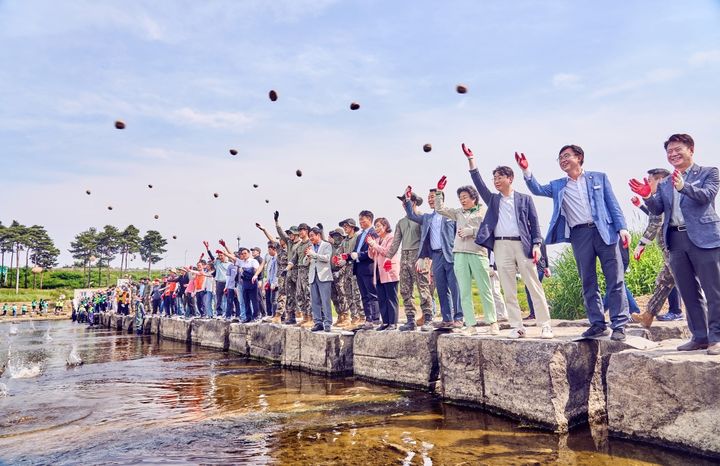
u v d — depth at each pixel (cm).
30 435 433
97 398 603
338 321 832
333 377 715
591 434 383
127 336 1784
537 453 337
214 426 446
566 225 443
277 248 1027
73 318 3647
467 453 340
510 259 483
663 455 323
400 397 550
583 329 566
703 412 318
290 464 329
